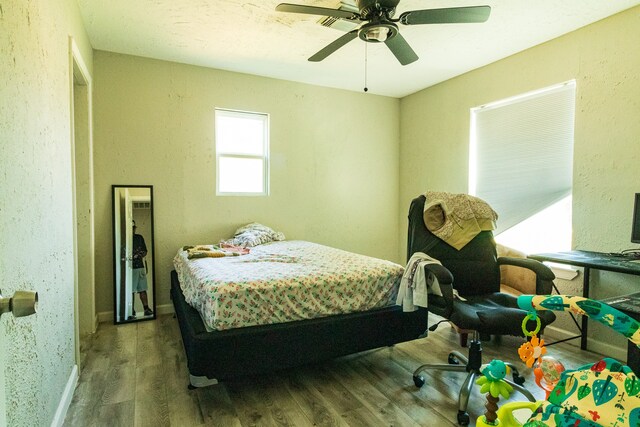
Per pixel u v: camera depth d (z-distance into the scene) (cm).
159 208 336
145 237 327
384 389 199
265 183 388
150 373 216
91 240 283
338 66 349
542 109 300
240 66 350
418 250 221
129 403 183
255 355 180
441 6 240
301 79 388
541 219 308
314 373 218
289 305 192
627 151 239
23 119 125
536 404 103
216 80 355
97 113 311
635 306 160
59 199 175
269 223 386
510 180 329
